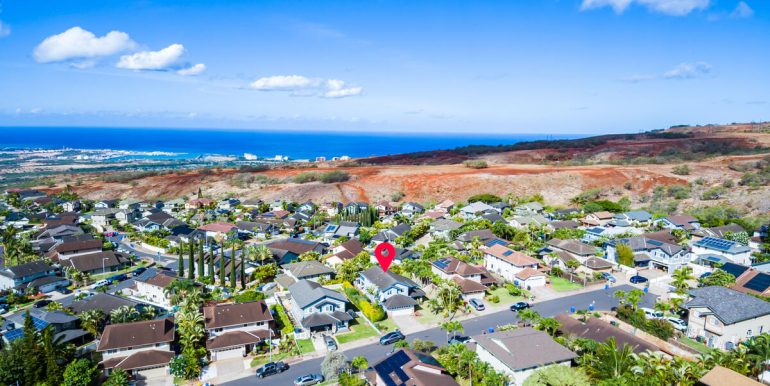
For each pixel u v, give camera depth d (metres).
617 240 106.75
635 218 136.62
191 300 73.06
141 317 71.62
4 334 66.94
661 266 99.12
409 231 125.88
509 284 86.94
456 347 57.41
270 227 143.12
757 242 110.00
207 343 63.28
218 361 62.50
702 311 64.12
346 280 92.81
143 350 61.00
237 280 96.19
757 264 89.12
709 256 95.50
